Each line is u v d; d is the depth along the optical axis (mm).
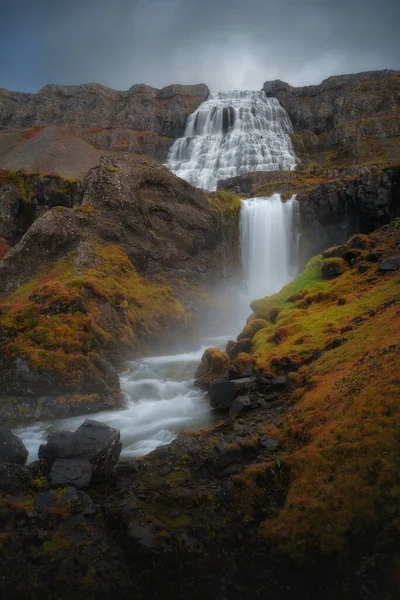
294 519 9062
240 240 42312
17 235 40844
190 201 38094
